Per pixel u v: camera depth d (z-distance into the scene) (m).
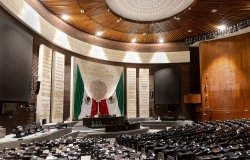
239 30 16.50
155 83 20.20
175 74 19.94
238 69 17.31
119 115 18.94
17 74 9.89
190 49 20.16
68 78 15.77
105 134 13.20
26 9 10.72
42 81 12.46
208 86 18.48
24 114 11.00
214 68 18.39
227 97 17.59
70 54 16.09
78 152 5.74
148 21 16.42
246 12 14.48
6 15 9.41
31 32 11.76
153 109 20.06
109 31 17.50
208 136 8.35
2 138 8.09
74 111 15.83
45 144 6.71
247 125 11.38
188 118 19.41
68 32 15.69
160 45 20.47
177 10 14.83
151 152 5.66
